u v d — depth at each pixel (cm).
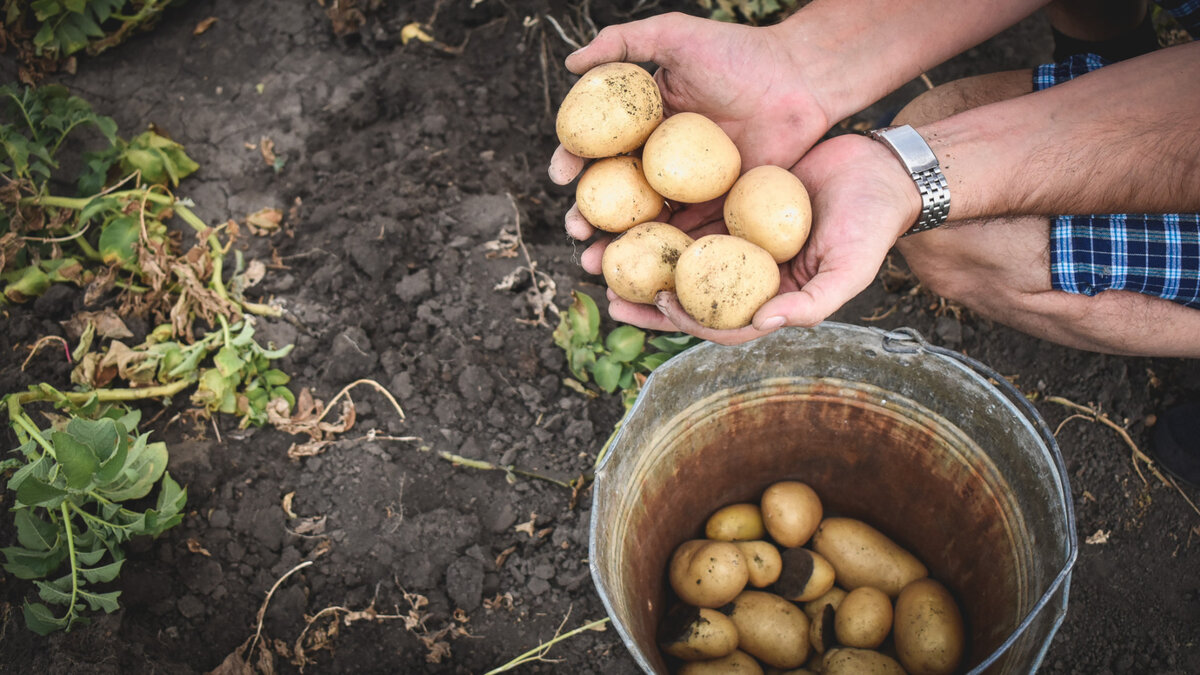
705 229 86
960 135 81
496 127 112
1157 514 96
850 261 75
